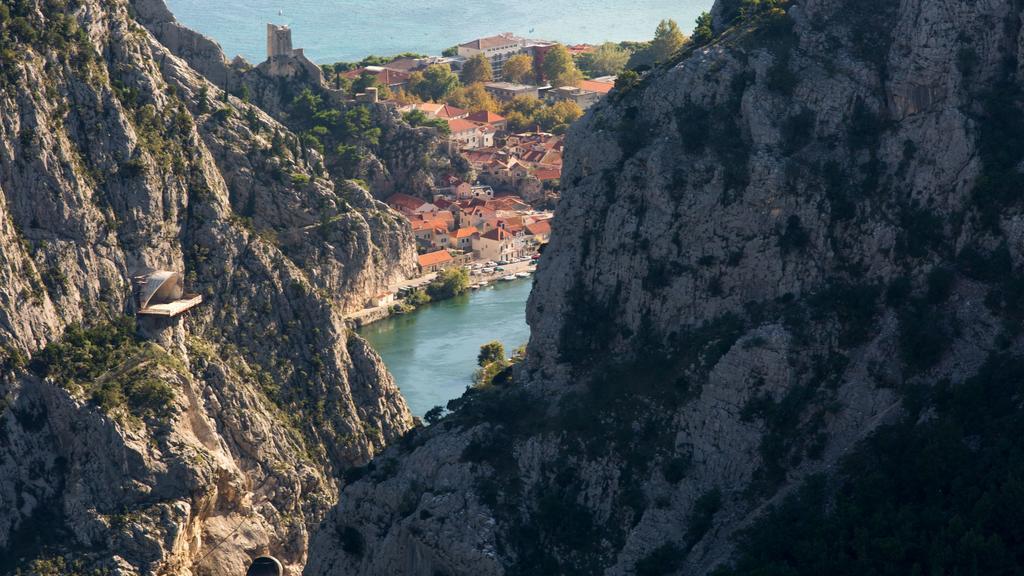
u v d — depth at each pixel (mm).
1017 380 197375
